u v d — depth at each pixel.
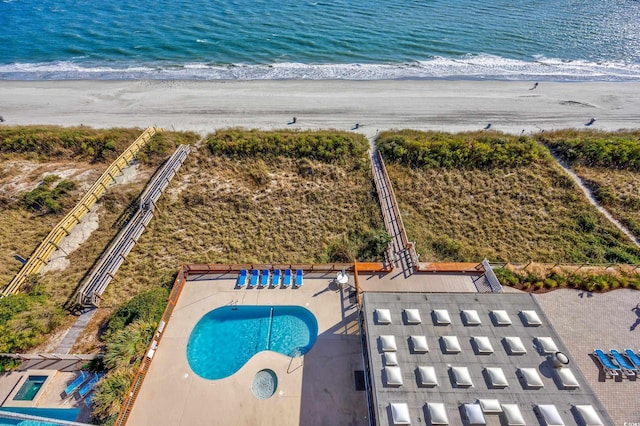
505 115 38.25
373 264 20.25
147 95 40.50
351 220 25.30
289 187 28.03
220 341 17.39
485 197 27.62
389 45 53.94
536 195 27.55
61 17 61.09
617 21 65.31
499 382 12.76
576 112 38.78
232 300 18.70
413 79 45.41
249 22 59.62
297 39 54.16
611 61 51.38
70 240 22.78
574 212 25.95
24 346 16.33
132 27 57.38
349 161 30.81
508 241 23.84
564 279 19.81
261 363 16.27
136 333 16.12
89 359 15.76
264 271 20.11
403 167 30.22
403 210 26.20
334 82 44.03
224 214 25.48
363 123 36.59
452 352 13.83
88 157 30.47
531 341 14.28
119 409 14.00
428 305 15.73
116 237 23.08
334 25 59.62
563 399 12.45
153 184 26.42
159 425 14.23
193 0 70.12
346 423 14.32
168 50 50.59
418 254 22.16
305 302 18.73
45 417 14.23
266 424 14.27
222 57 49.22
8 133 31.56
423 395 12.55
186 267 19.83
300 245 23.44
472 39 57.06
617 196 27.03
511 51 53.97
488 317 15.21
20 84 42.06
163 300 18.30
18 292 19.11
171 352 16.52
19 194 25.92
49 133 31.62
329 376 15.76
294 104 39.41
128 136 32.47
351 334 17.36
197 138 33.28
